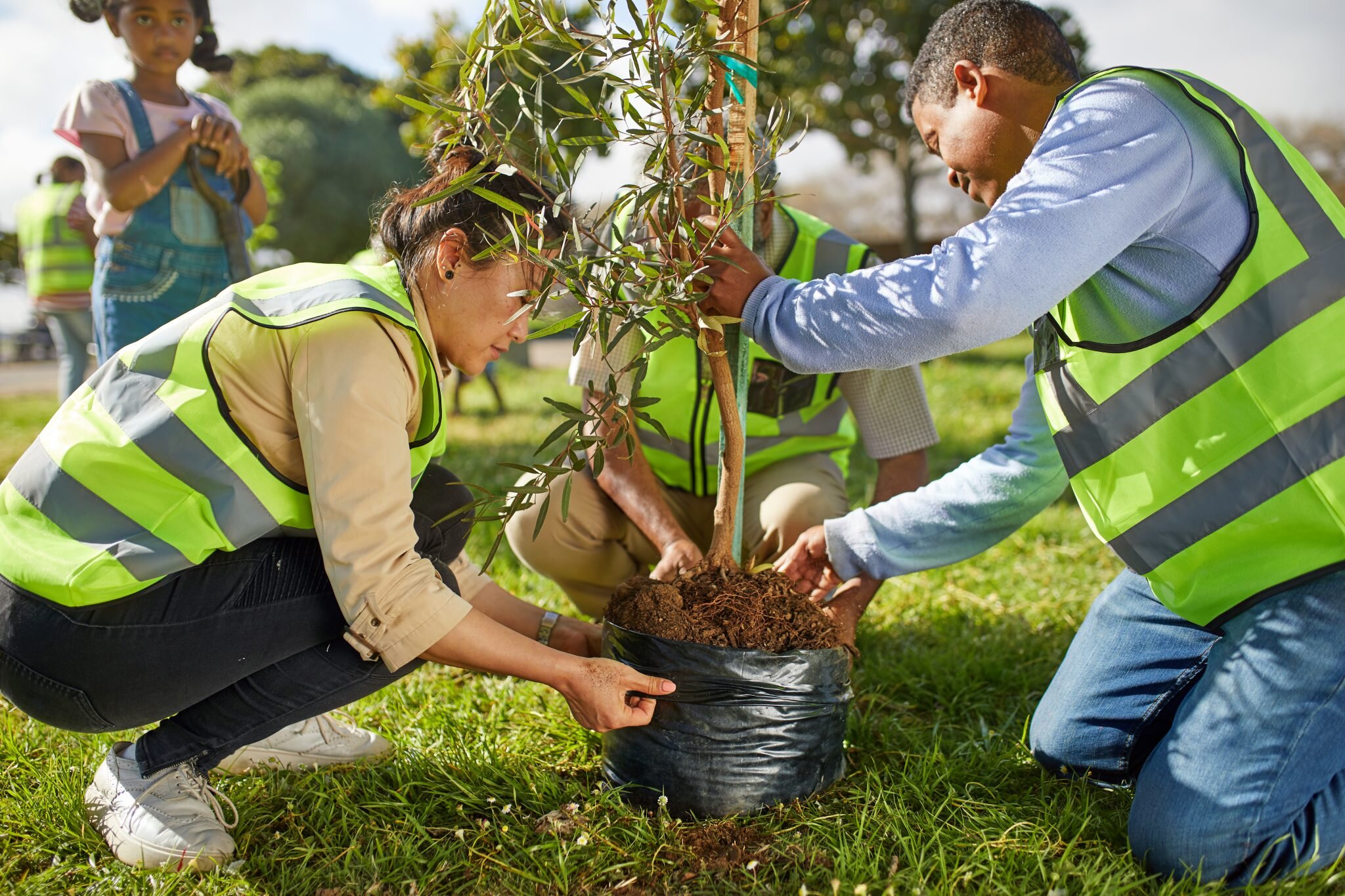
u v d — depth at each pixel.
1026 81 1.94
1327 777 1.72
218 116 3.42
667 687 1.90
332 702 1.94
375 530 1.73
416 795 2.11
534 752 2.28
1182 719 1.84
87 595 1.70
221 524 1.76
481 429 7.82
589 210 1.86
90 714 1.81
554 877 1.80
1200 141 1.75
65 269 5.61
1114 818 2.01
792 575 2.50
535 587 3.46
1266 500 1.76
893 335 1.78
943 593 3.45
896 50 12.41
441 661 1.86
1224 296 1.74
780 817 1.97
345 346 1.73
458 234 1.79
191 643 1.79
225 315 1.80
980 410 7.74
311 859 1.91
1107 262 1.76
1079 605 3.34
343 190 25.62
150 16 3.29
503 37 1.80
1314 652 1.72
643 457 2.62
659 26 1.74
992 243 1.72
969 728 2.40
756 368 2.71
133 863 1.88
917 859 1.80
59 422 1.84
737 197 1.91
